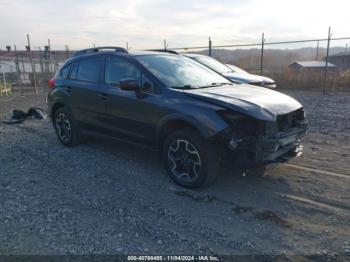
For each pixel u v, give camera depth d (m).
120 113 5.32
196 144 4.36
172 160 4.70
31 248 3.27
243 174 4.85
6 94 18.52
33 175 5.23
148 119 4.89
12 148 6.81
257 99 4.52
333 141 6.86
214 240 3.39
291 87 17.34
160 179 4.98
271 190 4.55
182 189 4.61
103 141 6.99
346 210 3.97
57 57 27.22
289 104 4.66
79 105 6.17
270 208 4.06
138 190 4.61
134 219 3.81
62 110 6.64
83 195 4.47
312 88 16.94
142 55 5.46
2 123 9.59
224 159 4.34
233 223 3.72
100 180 4.98
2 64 23.20
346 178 4.90
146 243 3.34
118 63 5.52
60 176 5.17
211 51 17.22
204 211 4.00
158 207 4.10
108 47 6.05
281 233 3.52
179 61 5.68
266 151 4.13
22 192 4.57
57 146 6.86
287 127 4.52
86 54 6.31
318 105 11.59
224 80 5.64
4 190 4.65
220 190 4.56
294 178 4.94
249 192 4.50
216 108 4.24
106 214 3.93
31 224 3.71
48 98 7.02
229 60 18.67
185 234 3.50
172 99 4.62
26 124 9.33
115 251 3.21
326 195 4.36
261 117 4.13
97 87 5.75
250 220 3.79
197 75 5.43
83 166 5.60
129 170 5.37
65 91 6.46
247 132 4.20
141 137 5.11
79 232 3.54
